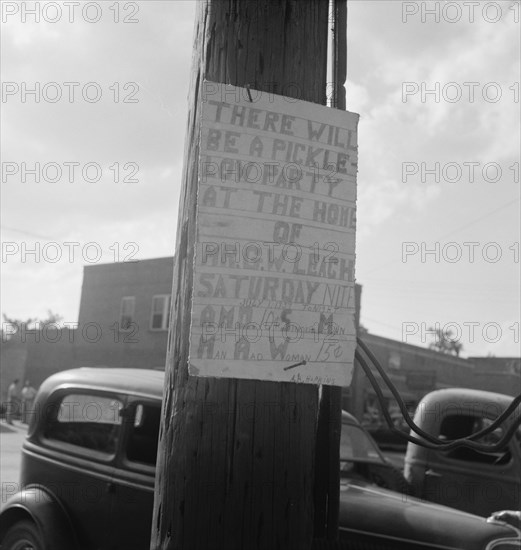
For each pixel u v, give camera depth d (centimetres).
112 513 434
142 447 437
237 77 223
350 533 414
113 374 490
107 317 2805
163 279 2702
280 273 205
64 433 483
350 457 500
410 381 3006
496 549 395
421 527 405
